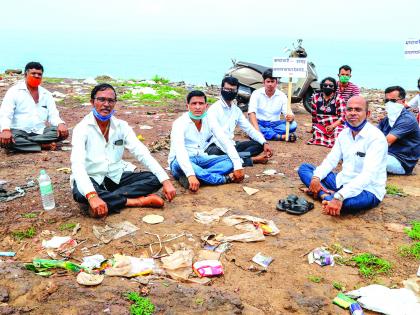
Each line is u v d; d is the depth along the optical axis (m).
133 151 4.69
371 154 4.58
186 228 4.29
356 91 8.05
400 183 5.95
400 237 4.27
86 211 4.52
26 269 3.29
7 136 6.40
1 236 3.98
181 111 10.70
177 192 5.30
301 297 3.28
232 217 4.54
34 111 6.86
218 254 3.81
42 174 4.51
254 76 10.37
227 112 6.16
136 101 11.80
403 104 6.23
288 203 4.82
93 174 4.59
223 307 3.01
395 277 3.58
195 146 5.65
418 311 3.07
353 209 4.73
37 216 4.35
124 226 4.21
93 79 15.87
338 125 7.71
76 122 9.06
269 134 8.14
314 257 3.80
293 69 7.61
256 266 3.68
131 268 3.41
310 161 6.91
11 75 16.58
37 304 2.93
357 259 3.77
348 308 3.16
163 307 2.97
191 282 3.38
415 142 6.19
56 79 16.41
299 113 11.46
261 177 6.02
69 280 3.20
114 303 2.97
